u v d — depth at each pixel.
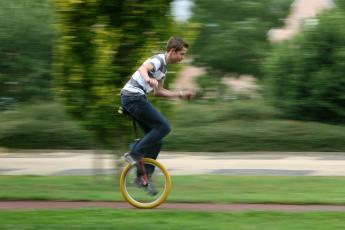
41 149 29.67
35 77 33.66
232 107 30.92
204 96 37.41
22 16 33.28
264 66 32.88
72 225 11.10
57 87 16.34
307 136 27.81
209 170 21.36
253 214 12.10
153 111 13.04
